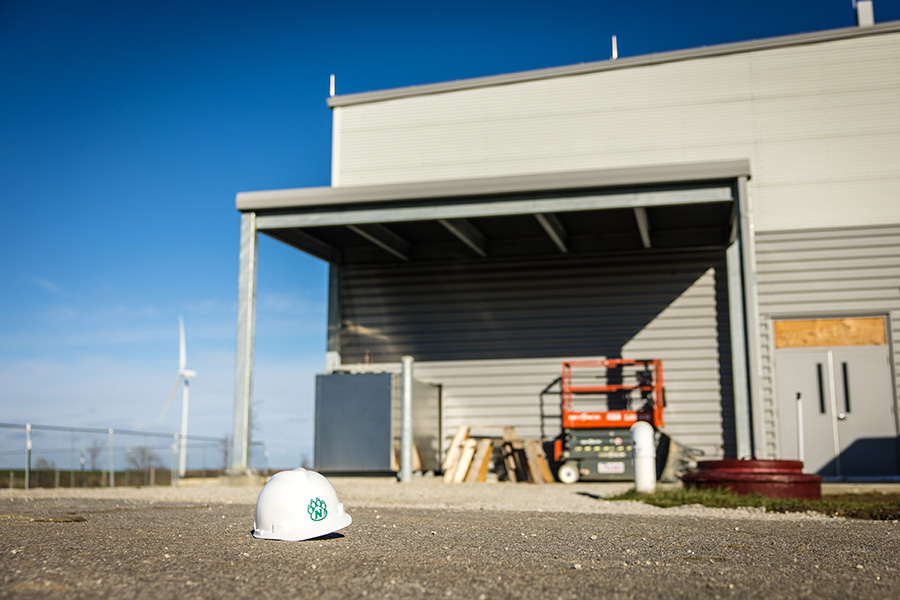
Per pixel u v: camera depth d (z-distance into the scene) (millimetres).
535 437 18250
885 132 17156
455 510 9367
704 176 13633
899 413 16344
